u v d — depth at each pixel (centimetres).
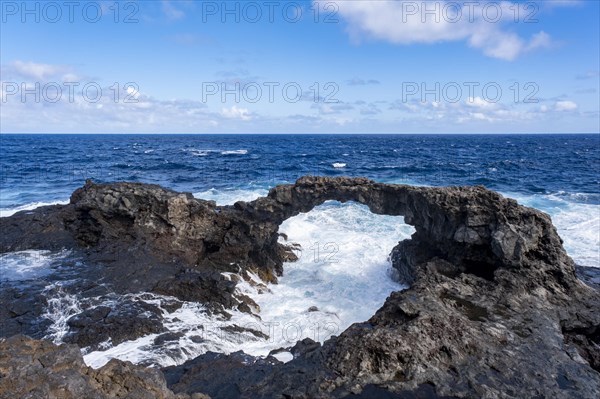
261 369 1280
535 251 1730
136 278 1934
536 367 1208
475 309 1513
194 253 2200
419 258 2134
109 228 2303
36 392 814
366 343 1241
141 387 941
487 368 1191
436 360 1209
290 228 3053
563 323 1484
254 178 5588
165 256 2138
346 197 2238
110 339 1547
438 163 7600
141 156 9150
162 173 6144
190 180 5438
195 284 1897
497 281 1662
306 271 2402
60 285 1839
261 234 2219
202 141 18588
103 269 1998
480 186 1977
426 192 1994
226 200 3988
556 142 17862
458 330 1315
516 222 1759
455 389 1108
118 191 2278
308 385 1141
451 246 1956
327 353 1286
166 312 1745
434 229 2008
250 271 2216
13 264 2102
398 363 1197
